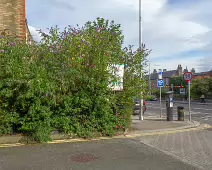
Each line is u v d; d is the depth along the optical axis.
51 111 7.56
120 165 5.30
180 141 7.82
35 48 7.82
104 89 7.92
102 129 8.37
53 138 7.76
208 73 52.72
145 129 9.81
